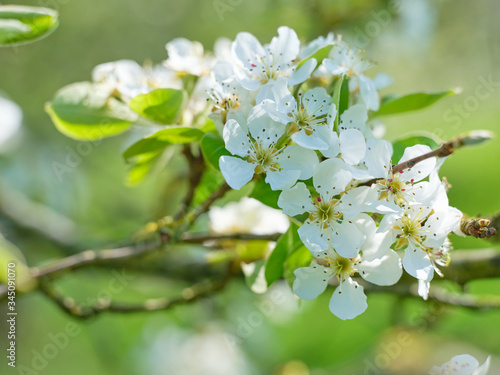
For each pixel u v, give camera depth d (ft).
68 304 2.20
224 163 1.97
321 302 3.17
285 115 1.97
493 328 3.20
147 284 2.99
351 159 1.95
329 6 2.86
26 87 4.24
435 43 4.04
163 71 2.18
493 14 4.26
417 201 1.97
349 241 1.95
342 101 2.02
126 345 3.20
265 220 2.30
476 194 3.96
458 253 2.19
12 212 2.97
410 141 2.07
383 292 2.30
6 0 4.00
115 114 2.13
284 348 3.16
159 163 2.23
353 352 3.18
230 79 2.00
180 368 2.95
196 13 4.62
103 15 4.82
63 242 2.92
